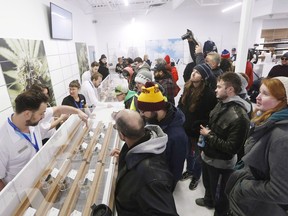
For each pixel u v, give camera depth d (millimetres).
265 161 890
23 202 806
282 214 985
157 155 947
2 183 1251
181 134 1267
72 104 2766
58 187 939
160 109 1210
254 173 973
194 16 8211
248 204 1028
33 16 3295
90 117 1854
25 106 1174
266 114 909
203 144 1671
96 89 3225
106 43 8688
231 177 1163
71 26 5082
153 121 1278
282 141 794
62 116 1824
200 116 1951
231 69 2855
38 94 1226
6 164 1255
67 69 4789
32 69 3143
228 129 1425
